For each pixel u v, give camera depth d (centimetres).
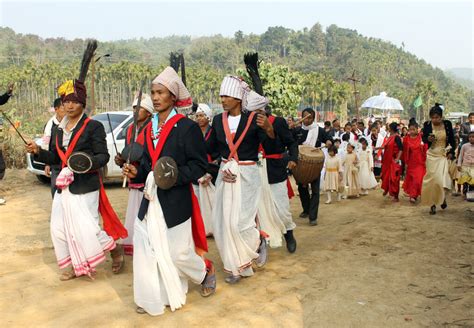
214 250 633
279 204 579
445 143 838
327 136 889
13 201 940
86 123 499
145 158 442
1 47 16862
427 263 564
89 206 496
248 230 502
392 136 1038
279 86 1953
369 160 1141
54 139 509
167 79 429
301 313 432
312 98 10362
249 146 508
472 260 575
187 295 474
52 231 496
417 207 936
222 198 502
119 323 413
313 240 684
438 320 417
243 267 500
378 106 2320
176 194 426
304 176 760
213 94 10462
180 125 431
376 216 846
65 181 483
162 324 411
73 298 466
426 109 12712
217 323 414
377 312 432
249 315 428
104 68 10150
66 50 17788
